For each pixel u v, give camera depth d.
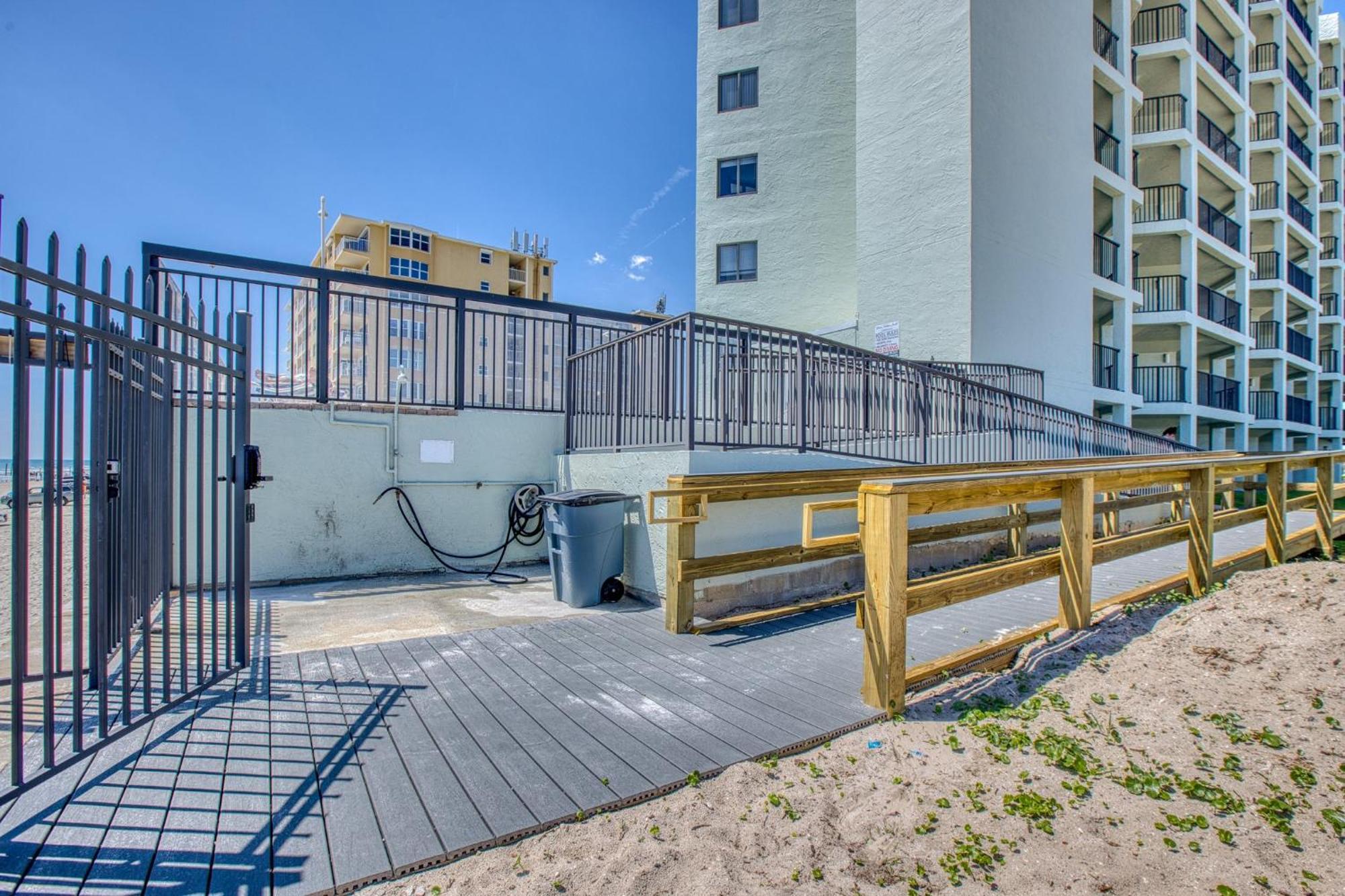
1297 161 25.50
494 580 5.95
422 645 3.88
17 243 1.96
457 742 2.56
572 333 7.40
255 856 1.80
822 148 17.12
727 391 5.21
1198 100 20.59
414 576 6.11
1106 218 17.91
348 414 5.95
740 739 2.62
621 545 5.20
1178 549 7.46
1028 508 8.10
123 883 1.68
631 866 1.83
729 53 18.22
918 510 3.13
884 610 2.96
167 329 2.69
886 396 6.58
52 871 1.72
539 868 1.81
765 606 5.07
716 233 18.17
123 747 2.46
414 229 55.25
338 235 54.91
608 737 2.63
